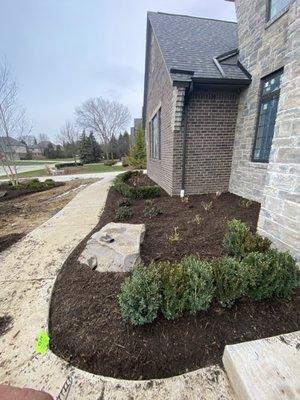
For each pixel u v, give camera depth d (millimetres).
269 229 3164
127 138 44375
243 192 6008
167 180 7168
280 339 1763
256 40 5145
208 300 1993
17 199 9234
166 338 1873
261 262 2225
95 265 2938
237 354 1615
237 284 2035
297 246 2666
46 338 1979
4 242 4203
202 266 2238
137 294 1963
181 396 1526
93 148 40250
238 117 6105
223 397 1515
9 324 2197
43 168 29656
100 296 2410
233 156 6457
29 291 2691
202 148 6316
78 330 2021
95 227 4672
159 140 8477
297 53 2502
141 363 1720
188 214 4840
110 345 1848
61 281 2812
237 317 2047
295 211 2666
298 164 2582
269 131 4984
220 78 5348
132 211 5309
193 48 6723
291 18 2574
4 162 12953
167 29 7625
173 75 5387
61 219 5434
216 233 3668
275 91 4699
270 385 1407
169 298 1991
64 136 49156
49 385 1641
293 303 2189
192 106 5930
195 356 1752
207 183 6629
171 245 3350
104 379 1662
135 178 11195
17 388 1137
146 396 1535
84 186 11008
